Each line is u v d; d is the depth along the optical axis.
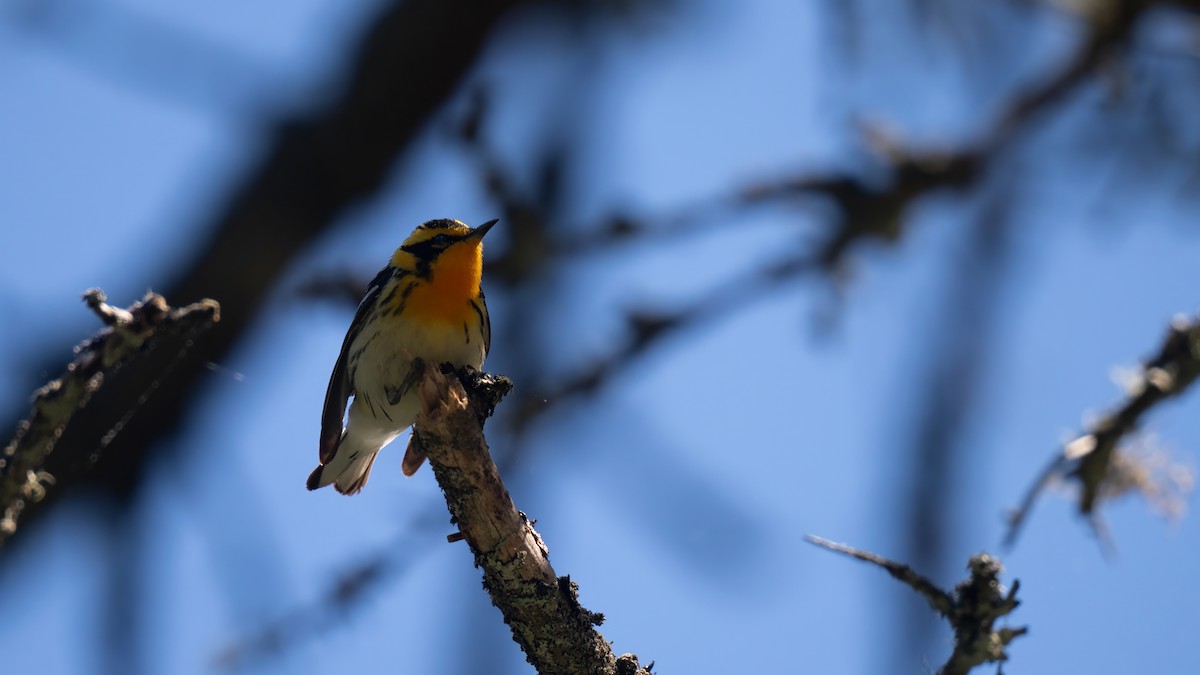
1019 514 8.59
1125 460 8.99
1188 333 8.54
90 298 6.87
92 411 13.60
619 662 7.52
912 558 9.76
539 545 7.55
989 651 6.48
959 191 12.97
